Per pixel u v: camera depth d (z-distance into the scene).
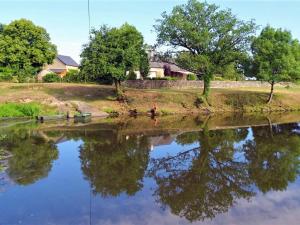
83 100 44.50
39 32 67.50
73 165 18.27
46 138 25.86
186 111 45.78
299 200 13.15
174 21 44.56
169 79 60.00
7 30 66.00
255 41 48.88
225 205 12.72
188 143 24.91
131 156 20.73
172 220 11.39
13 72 62.34
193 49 46.88
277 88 62.03
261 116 42.81
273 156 20.86
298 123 36.00
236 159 20.14
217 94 50.81
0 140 24.83
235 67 50.16
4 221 11.21
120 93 45.41
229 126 33.62
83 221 11.26
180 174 17.02
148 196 13.73
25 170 17.11
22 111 37.44
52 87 49.88
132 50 41.22
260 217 11.56
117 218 11.53
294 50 49.09
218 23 45.53
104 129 30.62
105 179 15.97
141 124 34.41
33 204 12.66
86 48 41.50
